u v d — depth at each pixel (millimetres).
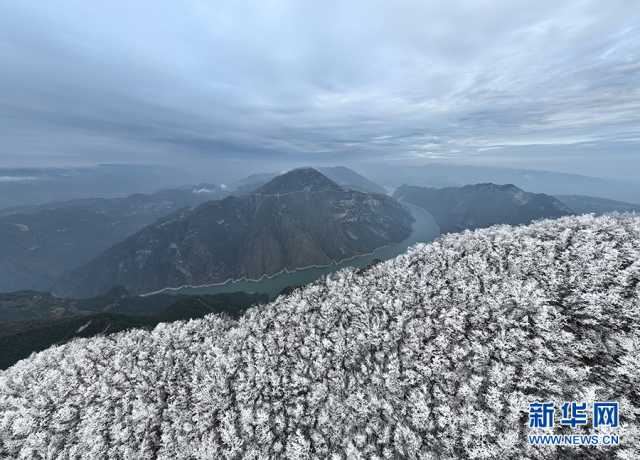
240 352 86125
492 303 74625
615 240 80375
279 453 59594
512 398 54688
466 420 55094
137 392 75125
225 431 63156
